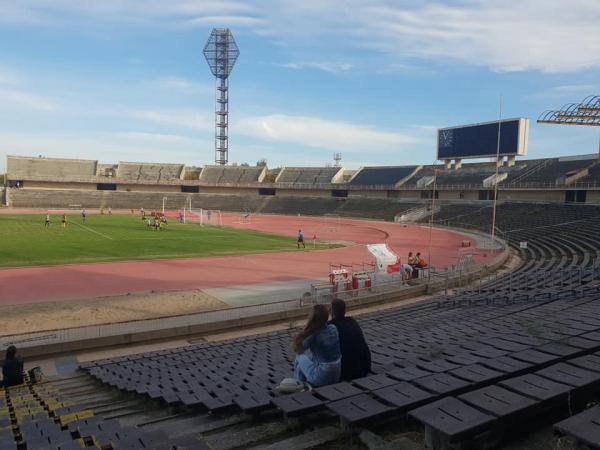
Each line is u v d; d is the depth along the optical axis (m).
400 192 94.31
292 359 9.97
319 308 5.87
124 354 15.14
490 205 69.94
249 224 72.88
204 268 31.17
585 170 61.12
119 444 4.47
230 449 4.46
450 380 5.06
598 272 21.50
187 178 114.88
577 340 6.79
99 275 27.88
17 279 26.12
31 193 96.31
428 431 3.86
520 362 5.67
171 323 17.22
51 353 14.81
